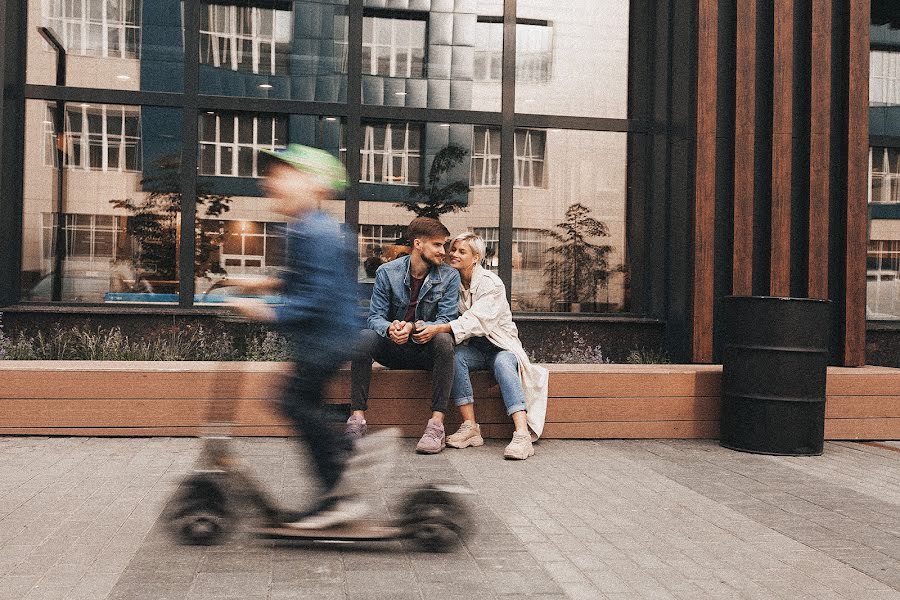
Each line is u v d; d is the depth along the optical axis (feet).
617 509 14.98
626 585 11.03
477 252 20.92
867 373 22.97
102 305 28.27
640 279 31.22
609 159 31.17
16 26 27.68
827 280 29.19
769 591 10.96
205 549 12.13
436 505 12.42
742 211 28.66
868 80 29.37
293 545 12.41
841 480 17.88
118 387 20.42
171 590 10.41
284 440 20.53
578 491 16.24
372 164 29.91
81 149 28.32
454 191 30.35
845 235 29.30
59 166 28.25
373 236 29.91
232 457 12.61
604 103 31.32
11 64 27.45
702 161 28.63
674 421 22.43
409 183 30.12
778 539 13.37
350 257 13.08
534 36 31.01
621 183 31.24
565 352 30.25
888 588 11.16
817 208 29.04
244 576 11.01
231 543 12.43
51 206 28.19
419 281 20.45
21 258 27.96
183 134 28.73
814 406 20.72
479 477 17.22
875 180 32.63
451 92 30.50
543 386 20.89
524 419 19.70
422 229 19.92
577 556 12.22
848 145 29.25
